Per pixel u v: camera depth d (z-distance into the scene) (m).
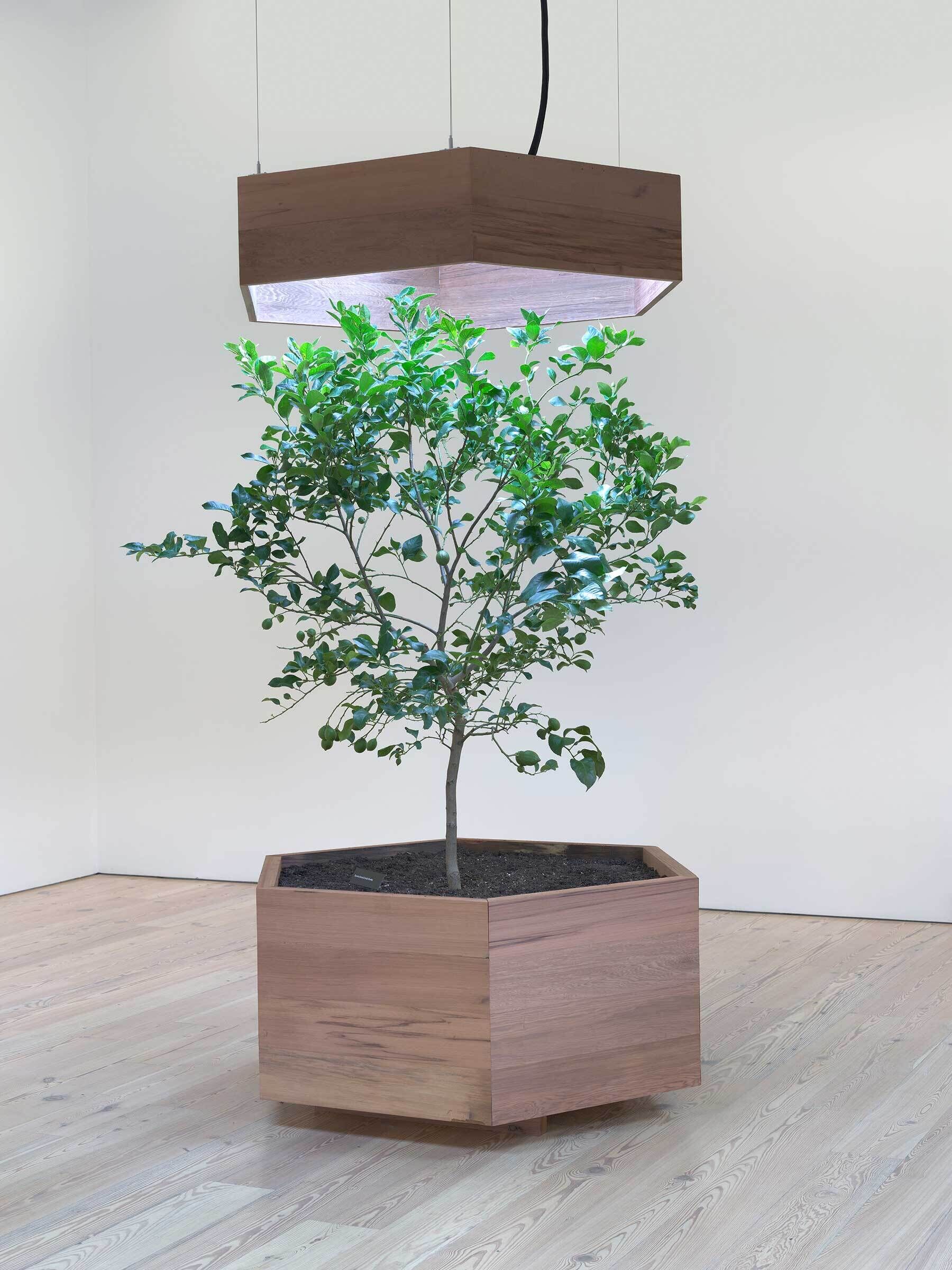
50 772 5.06
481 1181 2.34
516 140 4.64
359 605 2.64
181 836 5.15
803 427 4.30
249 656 5.01
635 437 2.65
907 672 4.22
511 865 2.92
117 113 5.14
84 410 5.20
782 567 4.34
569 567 2.32
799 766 4.35
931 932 4.09
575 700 4.59
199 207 5.03
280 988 2.58
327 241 2.06
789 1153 2.43
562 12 4.57
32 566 4.96
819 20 4.27
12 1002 3.48
